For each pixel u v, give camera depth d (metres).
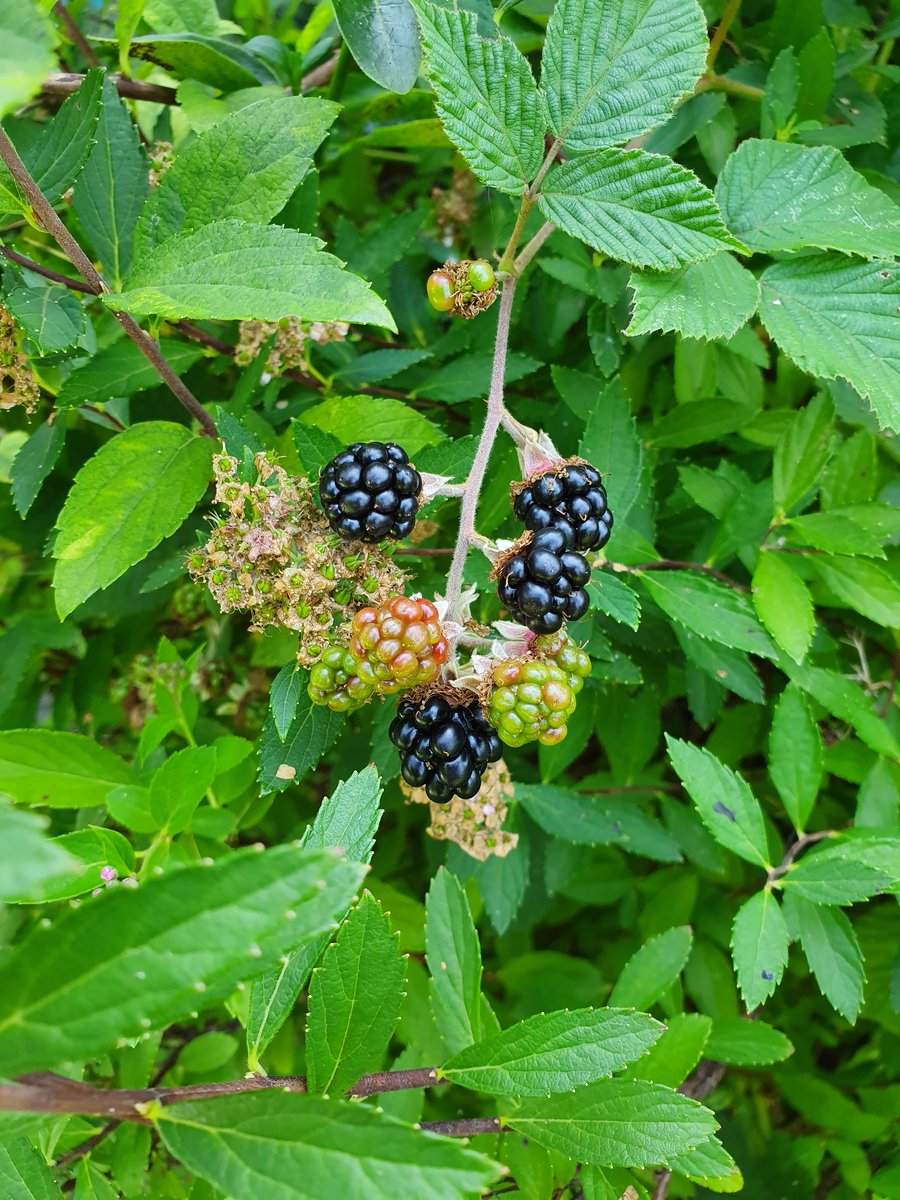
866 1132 0.26
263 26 0.31
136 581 0.28
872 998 0.29
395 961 0.15
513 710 0.17
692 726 0.34
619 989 0.22
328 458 0.19
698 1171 0.18
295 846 0.10
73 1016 0.10
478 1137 0.21
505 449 0.26
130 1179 0.21
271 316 0.16
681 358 0.26
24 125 0.23
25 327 0.18
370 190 0.36
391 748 0.24
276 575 0.18
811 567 0.25
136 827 0.20
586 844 0.27
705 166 0.27
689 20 0.18
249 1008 0.16
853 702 0.23
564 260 0.25
